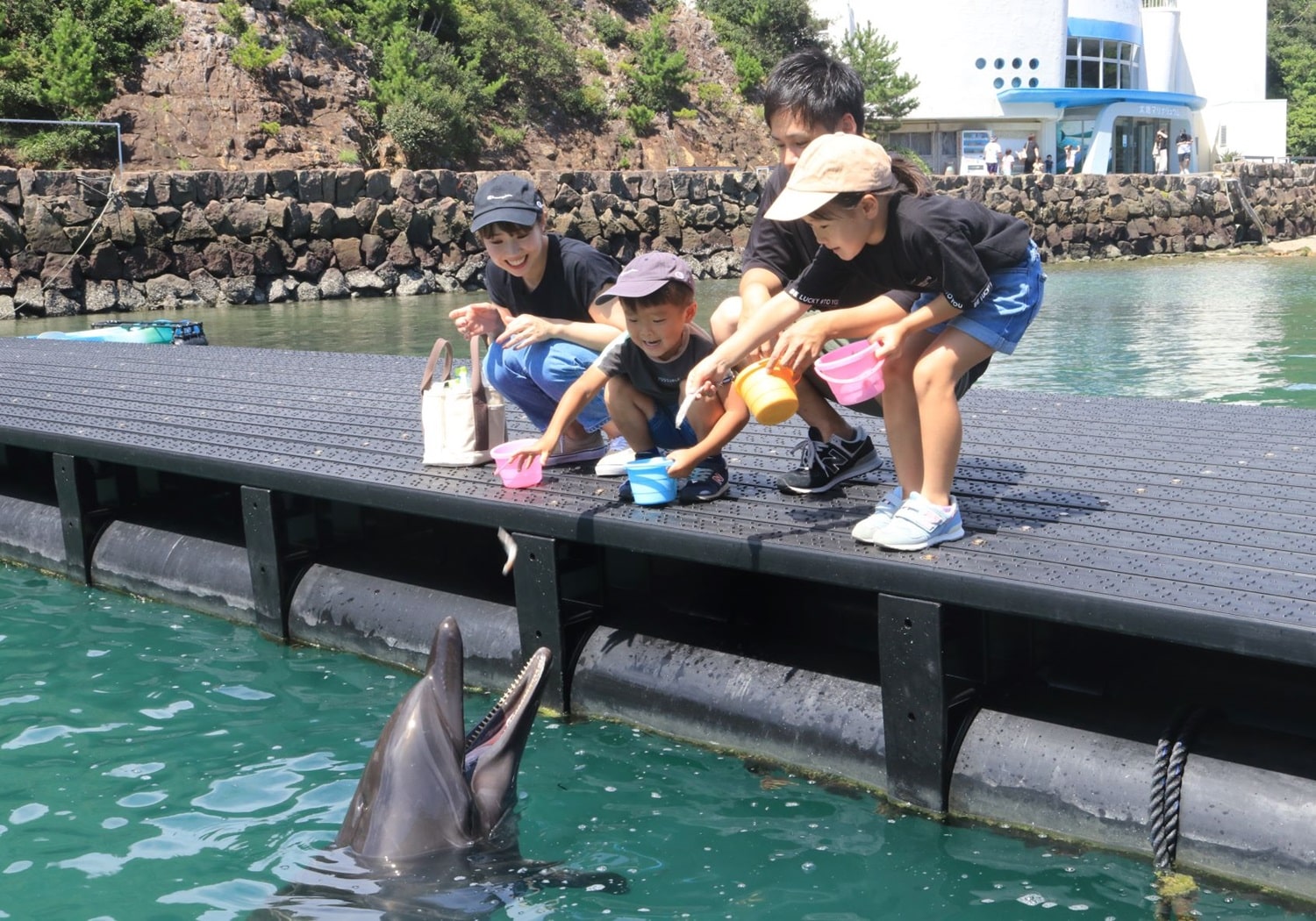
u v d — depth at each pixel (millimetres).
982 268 3545
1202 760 3322
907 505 3785
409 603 4996
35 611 5727
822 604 4363
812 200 3496
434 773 3260
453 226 27359
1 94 26125
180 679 4871
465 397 5102
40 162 25641
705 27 42156
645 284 4160
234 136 28094
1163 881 3193
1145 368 12539
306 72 30484
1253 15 49406
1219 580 3377
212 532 5984
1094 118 44781
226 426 6227
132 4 28500
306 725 4398
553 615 4426
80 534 6090
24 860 3479
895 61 41031
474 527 5324
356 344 16094
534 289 5000
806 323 3674
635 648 4402
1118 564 3547
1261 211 41125
